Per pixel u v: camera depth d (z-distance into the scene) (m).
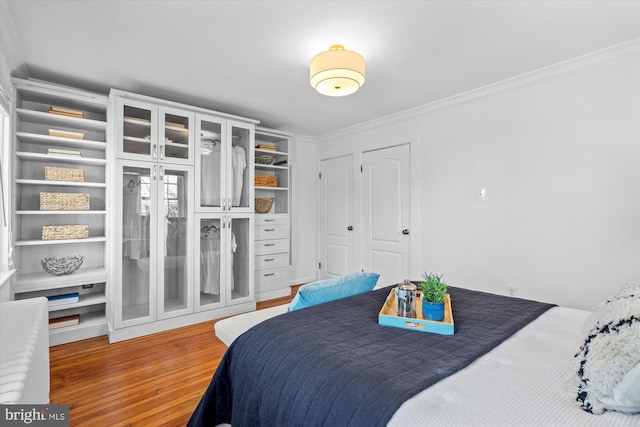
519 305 1.66
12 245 2.32
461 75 2.59
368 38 2.01
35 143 2.77
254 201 3.84
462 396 0.83
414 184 3.48
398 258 3.67
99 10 1.73
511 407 0.79
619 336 0.80
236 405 1.24
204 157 3.14
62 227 2.68
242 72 2.50
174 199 2.96
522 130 2.66
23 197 2.74
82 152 3.00
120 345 2.57
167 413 1.71
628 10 1.73
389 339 1.22
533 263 2.61
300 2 1.67
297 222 4.64
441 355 1.07
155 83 2.71
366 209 4.04
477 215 2.96
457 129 3.10
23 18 1.79
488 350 1.12
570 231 2.41
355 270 4.18
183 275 3.03
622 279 2.19
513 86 2.67
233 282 3.42
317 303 1.72
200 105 3.29
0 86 1.96
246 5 1.69
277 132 4.06
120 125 2.65
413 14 1.77
